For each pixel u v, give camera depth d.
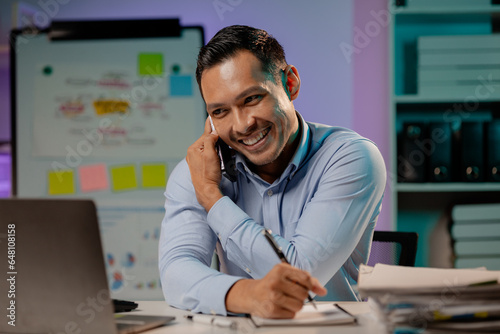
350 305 1.12
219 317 0.99
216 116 1.22
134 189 2.56
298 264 1.13
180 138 2.56
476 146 2.34
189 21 2.73
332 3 2.69
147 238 2.55
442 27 2.64
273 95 1.19
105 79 2.58
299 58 2.71
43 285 0.87
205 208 1.22
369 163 1.28
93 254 0.83
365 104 2.68
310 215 1.23
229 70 1.16
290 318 0.95
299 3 2.71
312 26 2.70
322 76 2.70
